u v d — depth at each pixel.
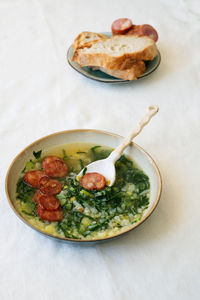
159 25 2.35
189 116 1.74
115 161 1.36
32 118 1.69
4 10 2.44
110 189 1.27
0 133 1.61
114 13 2.46
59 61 2.05
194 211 1.32
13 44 2.16
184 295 1.08
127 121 1.70
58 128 1.64
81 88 1.88
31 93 1.84
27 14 2.42
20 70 1.99
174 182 1.42
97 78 1.83
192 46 2.21
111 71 1.84
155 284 1.10
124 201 1.25
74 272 1.12
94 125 1.66
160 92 1.88
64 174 1.33
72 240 1.05
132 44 1.93
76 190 1.27
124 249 1.18
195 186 1.41
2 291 1.07
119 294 1.07
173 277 1.12
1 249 1.18
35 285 1.09
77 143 1.45
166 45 2.20
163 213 1.30
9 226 1.24
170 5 2.56
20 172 1.31
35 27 2.30
